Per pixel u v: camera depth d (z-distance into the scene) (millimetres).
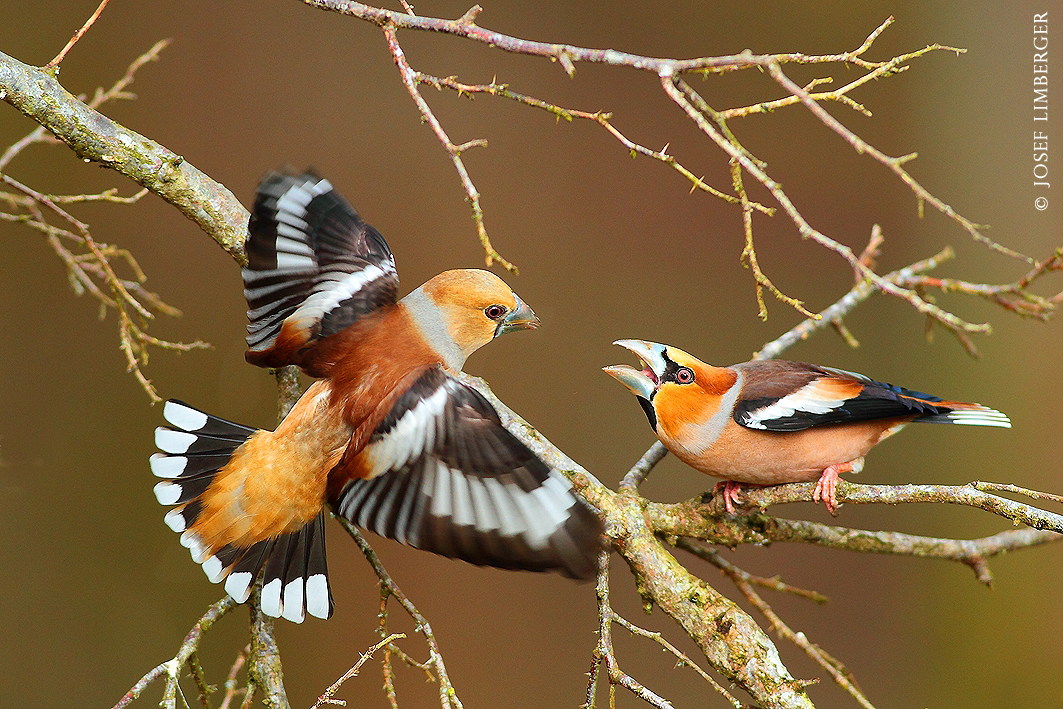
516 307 6754
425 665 6152
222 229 7258
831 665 7457
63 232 7895
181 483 6406
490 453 5590
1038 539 7977
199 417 6547
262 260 6035
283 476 6184
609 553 6875
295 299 6172
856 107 5254
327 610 6211
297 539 6316
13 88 6676
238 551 6289
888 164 4977
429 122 5352
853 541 7762
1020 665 11766
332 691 5762
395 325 6363
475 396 5836
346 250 6383
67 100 6816
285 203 6078
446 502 5598
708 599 6574
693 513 7324
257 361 6273
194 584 11219
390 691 6012
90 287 8109
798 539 7578
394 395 5902
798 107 13273
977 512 12242
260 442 6273
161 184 7109
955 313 12992
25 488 11078
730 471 7270
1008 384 12664
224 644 11109
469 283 6742
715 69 5316
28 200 7949
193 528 6305
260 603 6305
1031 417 12562
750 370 7453
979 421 7277
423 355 6254
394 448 5781
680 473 12070
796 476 7305
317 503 6273
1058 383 12570
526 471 5496
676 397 7164
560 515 5383
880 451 12695
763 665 6234
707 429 7156
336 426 6113
